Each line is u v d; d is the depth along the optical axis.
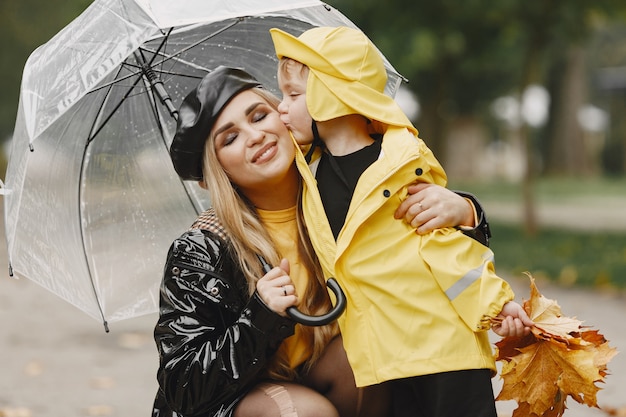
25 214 3.76
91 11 3.74
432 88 25.34
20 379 7.45
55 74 3.60
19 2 33.28
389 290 3.29
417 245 3.33
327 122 3.49
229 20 4.11
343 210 3.44
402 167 3.33
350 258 3.34
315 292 3.56
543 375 3.32
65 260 4.00
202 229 3.52
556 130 48.47
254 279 3.45
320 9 4.00
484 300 3.22
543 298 3.41
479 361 3.26
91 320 10.23
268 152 3.46
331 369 3.61
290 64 3.50
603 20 17.95
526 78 18.30
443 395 3.27
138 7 3.50
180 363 3.35
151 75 4.06
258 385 3.48
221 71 3.53
